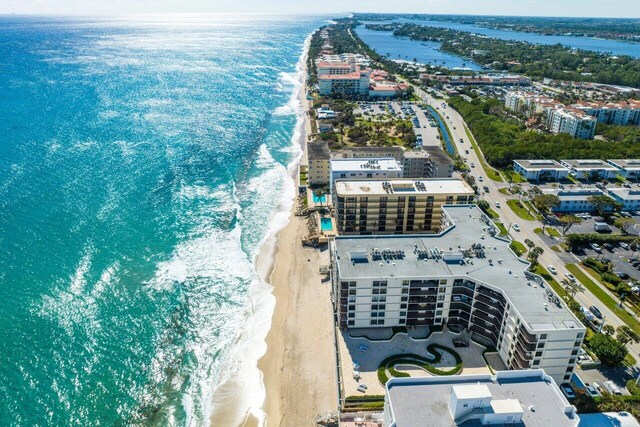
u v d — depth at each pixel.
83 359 114.75
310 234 173.12
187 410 103.69
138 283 144.00
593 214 196.25
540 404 77.81
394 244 130.62
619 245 169.25
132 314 131.00
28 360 112.62
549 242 173.25
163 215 185.62
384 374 108.19
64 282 140.88
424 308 121.38
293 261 160.00
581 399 98.88
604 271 151.62
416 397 79.12
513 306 105.25
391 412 76.56
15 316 125.94
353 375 108.69
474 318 119.88
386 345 118.00
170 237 170.62
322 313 133.75
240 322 130.62
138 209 188.75
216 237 172.88
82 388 107.06
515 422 74.06
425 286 117.50
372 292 117.88
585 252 165.75
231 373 113.69
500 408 73.88
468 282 116.50
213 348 121.44
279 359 117.38
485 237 134.75
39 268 146.12
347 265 120.88
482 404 73.94
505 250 128.38
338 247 129.00
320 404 104.00
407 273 117.75
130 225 176.00
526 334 98.56
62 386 106.94
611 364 111.12
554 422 74.50
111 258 154.75
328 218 185.12
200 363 116.62
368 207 166.88
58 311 129.25
